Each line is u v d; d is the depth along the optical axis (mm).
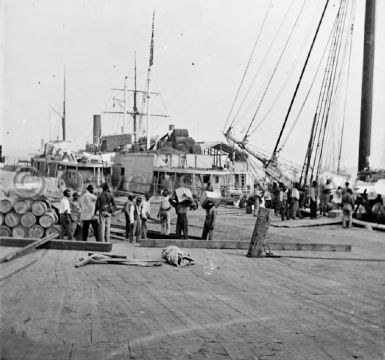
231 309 7238
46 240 12828
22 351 4953
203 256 12711
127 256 12141
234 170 39094
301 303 7855
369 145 29078
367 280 10125
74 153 36906
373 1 28500
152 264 10867
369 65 28625
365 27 28734
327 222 23672
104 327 5953
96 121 40125
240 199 35375
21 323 5930
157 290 8320
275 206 29266
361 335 6148
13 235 15766
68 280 8797
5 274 9055
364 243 16922
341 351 5496
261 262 12086
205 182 37625
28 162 31922
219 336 5848
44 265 10352
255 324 6484
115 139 43438
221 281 9477
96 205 14711
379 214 23531
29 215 15797
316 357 5270
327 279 10133
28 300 7129
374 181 26453
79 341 5371
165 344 5430
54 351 5004
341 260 12773
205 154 39469
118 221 23578
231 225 22734
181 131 39562
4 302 6965
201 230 20672
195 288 8680
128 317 6477
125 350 5160
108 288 8250
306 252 14266
